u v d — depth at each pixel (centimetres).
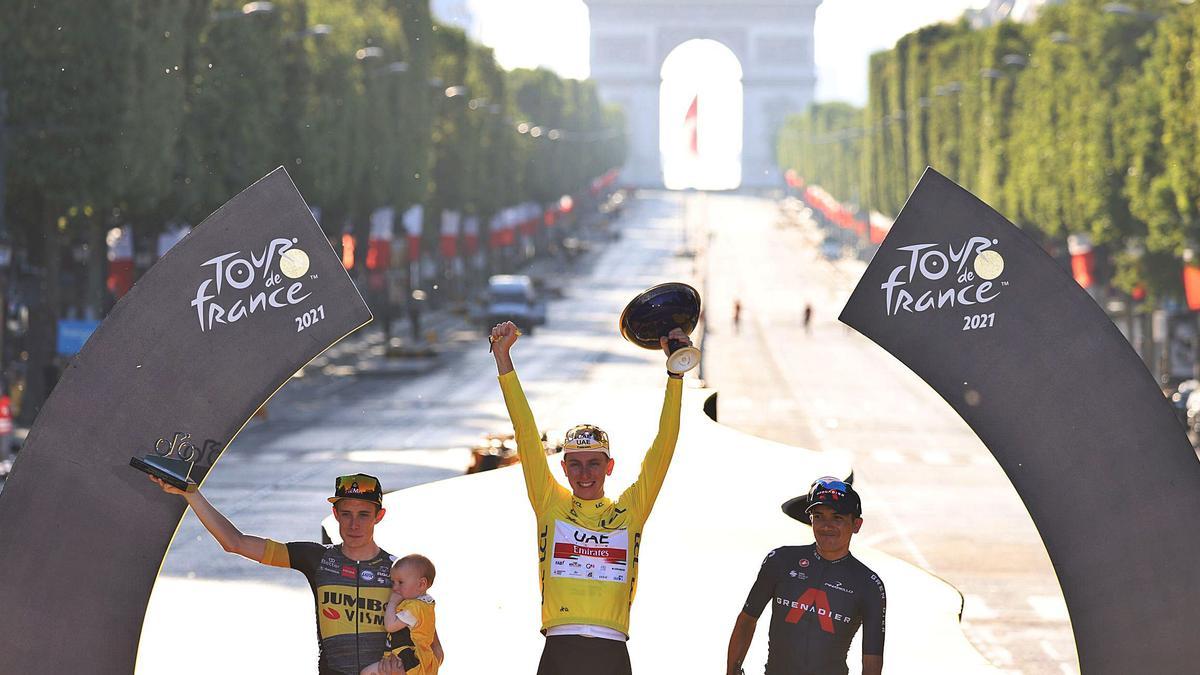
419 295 19538
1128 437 1911
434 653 1819
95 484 1891
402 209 17938
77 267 13150
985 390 1930
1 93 8906
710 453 4403
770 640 1830
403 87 17700
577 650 1783
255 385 1897
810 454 4422
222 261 1892
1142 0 13812
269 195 1894
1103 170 13100
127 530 1898
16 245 11362
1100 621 1931
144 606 1908
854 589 1798
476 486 4059
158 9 9869
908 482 8012
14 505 1884
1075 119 13875
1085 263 14700
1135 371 1905
